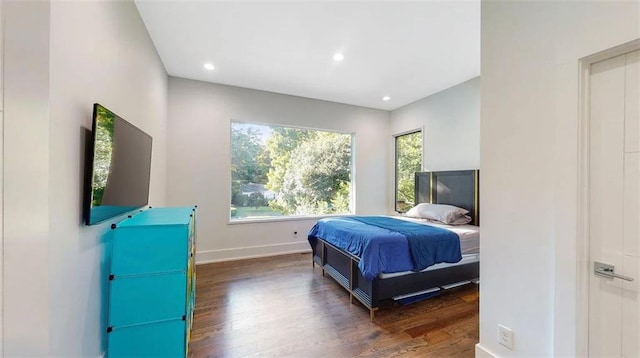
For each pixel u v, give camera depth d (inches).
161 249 57.9
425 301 97.7
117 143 60.1
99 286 56.7
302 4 80.0
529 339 52.4
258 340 73.7
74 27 46.5
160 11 83.4
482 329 62.3
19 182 38.7
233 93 150.3
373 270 82.6
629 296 41.6
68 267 45.0
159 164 117.3
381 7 81.1
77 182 47.6
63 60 43.4
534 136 51.6
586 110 45.3
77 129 47.7
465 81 141.9
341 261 107.9
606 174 43.8
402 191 192.4
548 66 49.4
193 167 141.1
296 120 167.5
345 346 71.2
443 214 131.5
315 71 129.8
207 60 118.6
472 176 133.7
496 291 59.0
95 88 54.7
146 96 94.0
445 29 92.7
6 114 38.3
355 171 188.4
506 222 56.9
